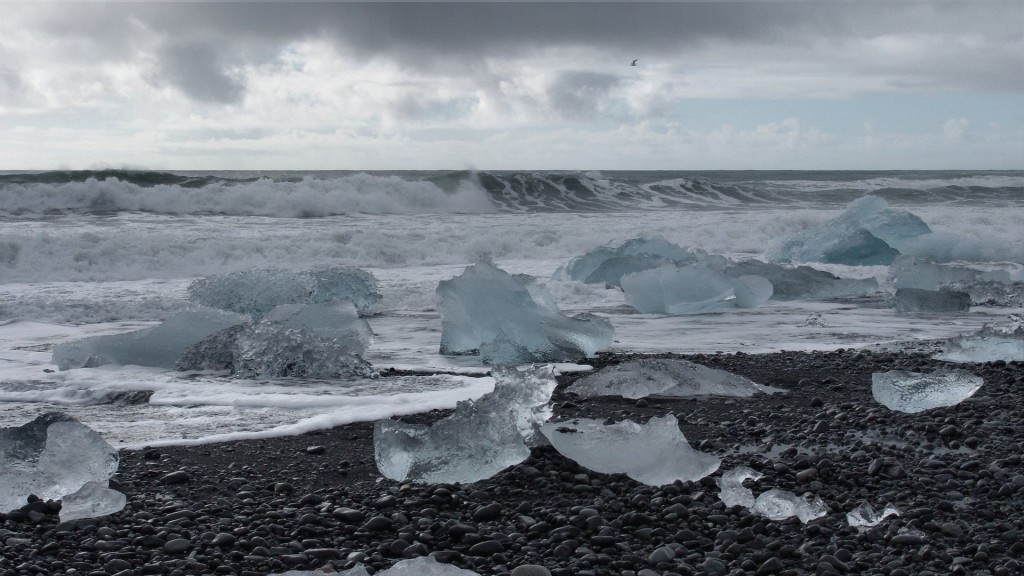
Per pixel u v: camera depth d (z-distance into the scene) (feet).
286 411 17.85
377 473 13.74
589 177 96.12
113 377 20.92
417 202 77.05
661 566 10.28
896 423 16.61
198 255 46.06
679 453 13.47
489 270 25.71
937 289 37.50
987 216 72.69
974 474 13.65
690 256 41.34
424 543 10.89
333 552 10.46
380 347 26.27
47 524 11.31
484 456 13.28
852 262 48.83
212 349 22.22
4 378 20.90
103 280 41.65
